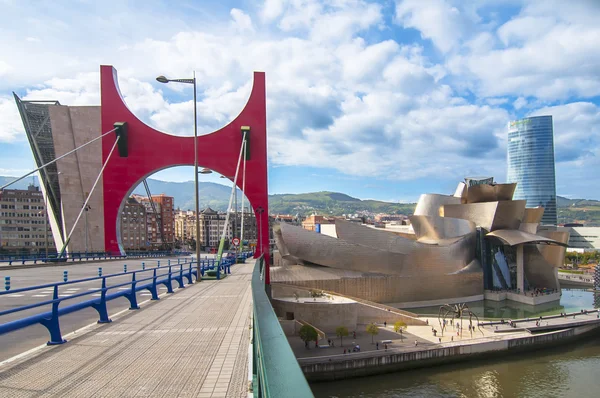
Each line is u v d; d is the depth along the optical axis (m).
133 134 50.84
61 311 8.70
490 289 70.50
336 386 32.53
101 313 10.72
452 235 68.19
